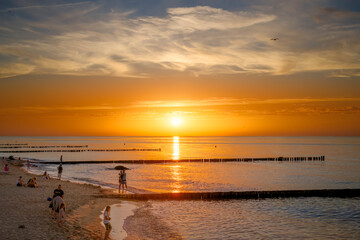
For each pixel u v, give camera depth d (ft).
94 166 281.95
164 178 196.54
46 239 58.34
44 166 273.95
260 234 79.15
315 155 500.74
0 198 92.48
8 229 62.18
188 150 645.92
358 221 94.94
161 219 88.89
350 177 222.89
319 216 100.37
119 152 548.31
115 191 131.95
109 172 229.86
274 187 167.84
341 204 118.21
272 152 582.76
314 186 176.24
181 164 316.81
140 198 117.80
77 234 64.03
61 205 70.03
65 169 251.19
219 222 89.10
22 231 61.67
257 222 90.79
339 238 78.43
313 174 239.91
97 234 66.85
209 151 606.55
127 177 200.03
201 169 263.70
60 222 69.26
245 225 87.04
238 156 460.96
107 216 65.57
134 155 463.83
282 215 100.48
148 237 70.79
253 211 105.19
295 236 78.95
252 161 367.45
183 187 158.51
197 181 183.52
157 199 119.75
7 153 485.56
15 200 90.43
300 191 132.05
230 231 80.48
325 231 83.92
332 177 221.66
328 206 114.83
